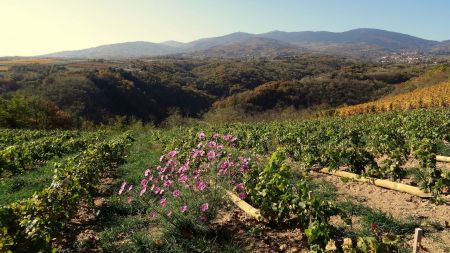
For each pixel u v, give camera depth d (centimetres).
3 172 1223
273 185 651
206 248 565
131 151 1612
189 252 566
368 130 1587
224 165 707
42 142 1703
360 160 927
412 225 625
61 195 658
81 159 1012
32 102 4819
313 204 557
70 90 6625
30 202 579
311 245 511
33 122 4734
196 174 705
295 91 7538
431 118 1761
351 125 1950
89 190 793
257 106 7100
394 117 2170
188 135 1636
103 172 1126
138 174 1058
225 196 711
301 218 589
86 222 729
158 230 644
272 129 1942
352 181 925
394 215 679
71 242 635
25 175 1208
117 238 641
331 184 895
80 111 6184
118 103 7025
